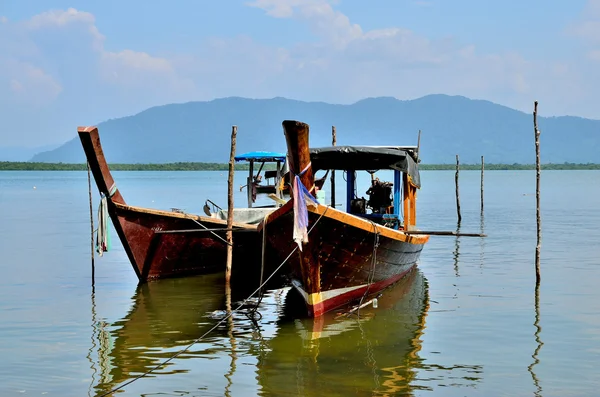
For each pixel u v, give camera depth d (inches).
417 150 753.0
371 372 434.6
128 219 698.8
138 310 610.9
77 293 687.7
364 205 729.0
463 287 703.7
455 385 410.9
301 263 538.3
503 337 509.4
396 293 674.2
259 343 500.1
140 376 430.6
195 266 786.8
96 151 652.7
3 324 559.8
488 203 2094.0
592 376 423.2
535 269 772.0
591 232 1202.0
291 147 499.2
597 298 637.3
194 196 2586.1
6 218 1635.1
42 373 438.0
